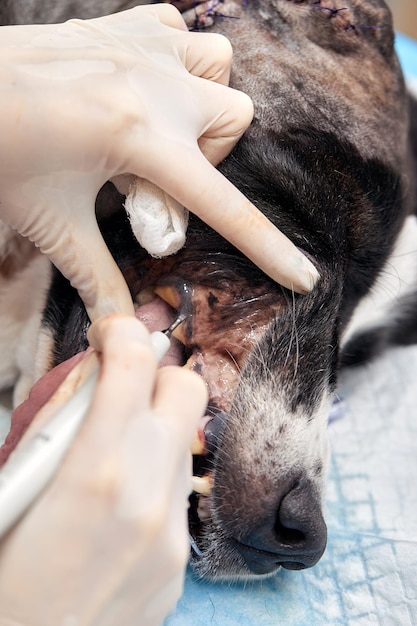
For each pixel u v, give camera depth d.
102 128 0.90
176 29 1.08
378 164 1.22
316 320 1.10
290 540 1.00
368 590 1.16
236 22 1.23
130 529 0.63
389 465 1.45
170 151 0.93
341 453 1.46
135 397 0.66
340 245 1.19
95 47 0.97
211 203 0.95
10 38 0.97
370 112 1.25
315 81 1.21
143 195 0.97
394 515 1.34
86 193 0.96
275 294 1.11
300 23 1.24
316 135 1.17
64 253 0.98
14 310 1.24
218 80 1.09
